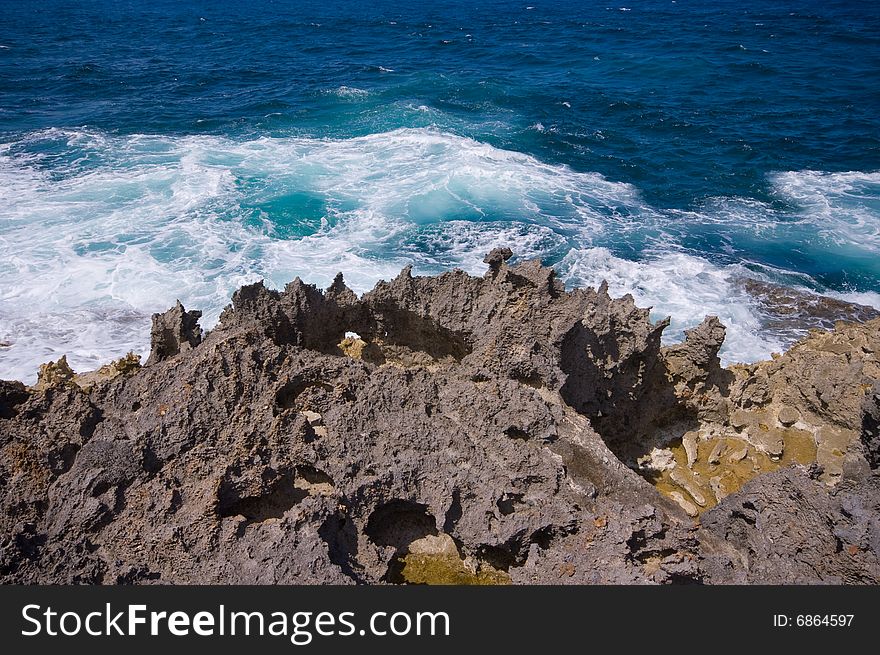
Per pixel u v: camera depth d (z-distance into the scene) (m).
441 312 21.89
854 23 149.25
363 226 53.97
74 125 76.75
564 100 89.75
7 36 134.25
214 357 16.09
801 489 16.56
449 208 57.41
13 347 38.38
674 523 16.33
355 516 15.55
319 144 72.44
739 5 184.62
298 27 154.88
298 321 20.75
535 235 53.53
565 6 191.62
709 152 73.00
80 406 15.12
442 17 170.50
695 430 26.11
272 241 51.19
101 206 55.38
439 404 17.66
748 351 40.62
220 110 84.31
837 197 62.25
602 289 23.11
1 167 63.16
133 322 41.16
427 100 88.62
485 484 16.16
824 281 48.88
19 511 13.79
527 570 15.58
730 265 50.09
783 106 88.56
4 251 47.69
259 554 13.64
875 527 14.86
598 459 17.81
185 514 14.00
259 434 15.55
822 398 25.11
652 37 136.25
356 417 16.59
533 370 20.33
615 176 66.50
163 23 159.75
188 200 56.66
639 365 23.81
